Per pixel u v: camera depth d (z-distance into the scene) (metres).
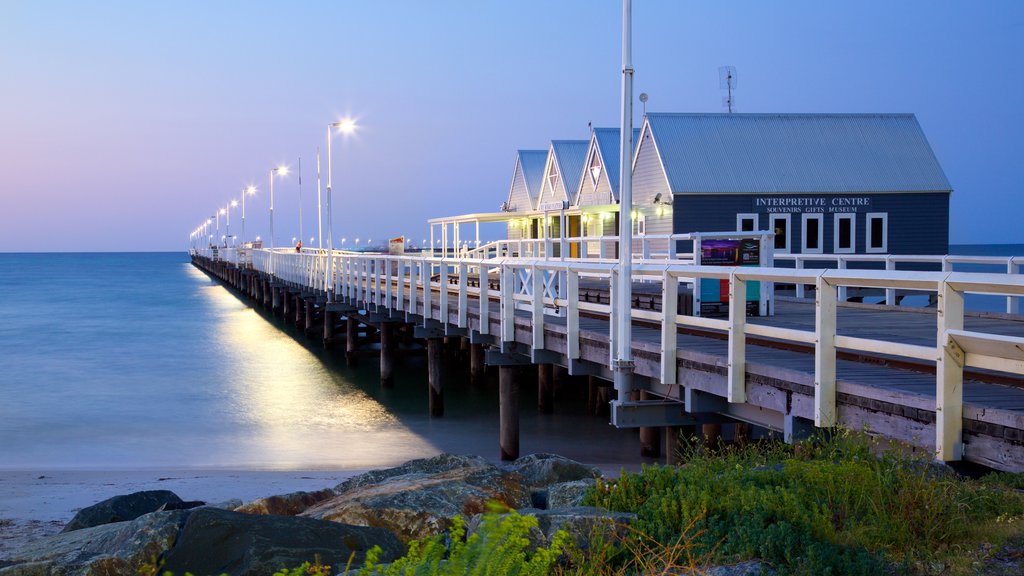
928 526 5.99
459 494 9.18
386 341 30.84
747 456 8.84
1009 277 6.86
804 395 9.21
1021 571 5.28
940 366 7.50
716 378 10.79
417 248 94.88
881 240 39.81
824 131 41.91
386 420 24.36
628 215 12.45
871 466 7.07
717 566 5.92
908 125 42.41
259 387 30.70
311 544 7.45
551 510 7.14
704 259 18.80
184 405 27.12
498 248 40.16
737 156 39.88
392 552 7.63
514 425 18.83
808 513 6.12
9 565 8.19
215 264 135.38
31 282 125.00
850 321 17.89
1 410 26.33
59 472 18.44
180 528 8.52
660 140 40.00
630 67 12.52
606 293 23.55
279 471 18.33
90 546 8.87
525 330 17.30
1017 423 6.94
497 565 4.57
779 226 39.12
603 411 24.52
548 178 52.91
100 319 60.97
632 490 7.44
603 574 6.07
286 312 57.69
